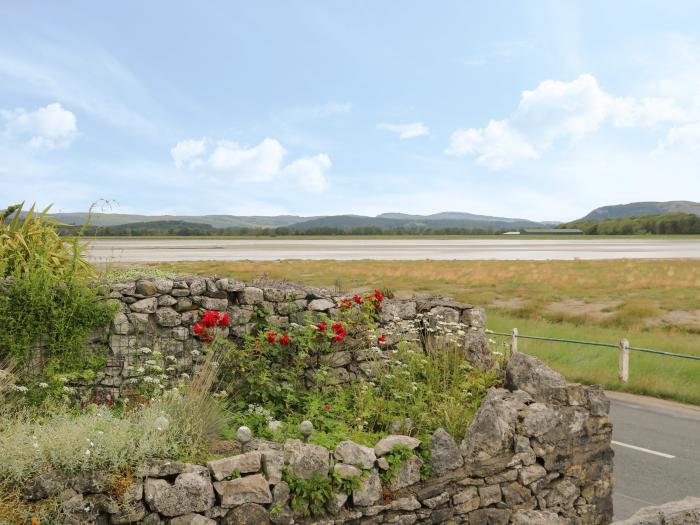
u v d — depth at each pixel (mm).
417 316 8164
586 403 6250
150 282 6945
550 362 15523
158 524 4223
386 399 6922
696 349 16875
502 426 5621
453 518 5289
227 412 6098
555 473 5934
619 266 50469
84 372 6418
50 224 8844
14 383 5961
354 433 5902
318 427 6188
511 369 6652
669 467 8086
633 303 27375
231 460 4484
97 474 4172
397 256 66812
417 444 5242
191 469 4391
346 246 98062
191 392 5773
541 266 51000
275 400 6863
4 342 6109
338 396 6941
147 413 5113
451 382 7188
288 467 4637
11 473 3998
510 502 5609
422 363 7410
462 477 5375
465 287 35625
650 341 18266
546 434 5859
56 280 7082
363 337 7594
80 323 6469
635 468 8047
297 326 7285
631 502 6891
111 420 4895
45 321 6309
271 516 4527
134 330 6801
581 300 30391
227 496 4387
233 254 63312
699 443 9227
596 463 6293
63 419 4973
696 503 3668
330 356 7414
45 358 6344
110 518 4156
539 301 29516
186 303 7094
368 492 4879
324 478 4715
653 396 12828
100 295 6742
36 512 3959
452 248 93438
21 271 7574
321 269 43938
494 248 94562
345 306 7652
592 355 16234
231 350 7023
